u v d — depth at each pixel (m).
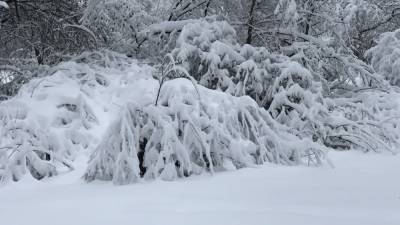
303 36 9.43
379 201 3.29
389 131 7.62
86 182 4.89
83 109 6.89
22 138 5.87
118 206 3.41
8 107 6.59
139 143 5.04
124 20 10.09
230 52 8.28
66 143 6.29
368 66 9.75
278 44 9.53
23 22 11.45
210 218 2.85
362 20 12.95
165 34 9.86
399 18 13.95
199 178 4.79
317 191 3.73
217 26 8.72
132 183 4.61
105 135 4.84
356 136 7.09
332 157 6.46
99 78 8.34
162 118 5.03
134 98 5.76
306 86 8.08
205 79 8.19
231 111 5.70
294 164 5.82
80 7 12.01
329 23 10.04
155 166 4.84
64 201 3.77
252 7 9.95
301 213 2.96
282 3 8.99
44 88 7.42
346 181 4.26
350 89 9.88
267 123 6.23
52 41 11.81
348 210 3.01
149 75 8.34
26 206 3.67
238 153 5.39
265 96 8.10
